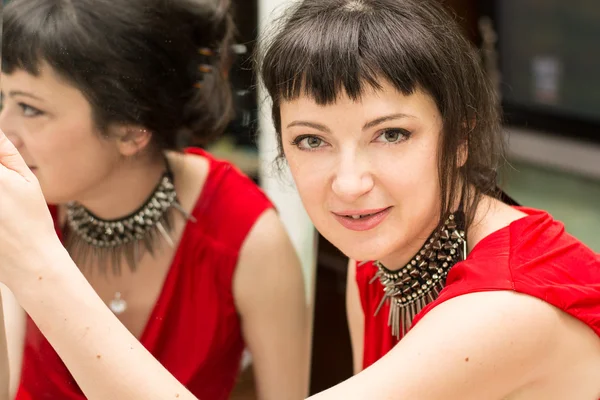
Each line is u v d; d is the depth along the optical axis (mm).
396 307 1024
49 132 1074
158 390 825
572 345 846
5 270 840
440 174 879
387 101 828
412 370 797
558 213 2822
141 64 1088
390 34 832
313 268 1294
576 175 3115
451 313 822
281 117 901
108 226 1207
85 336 822
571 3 3047
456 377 799
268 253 1238
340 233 892
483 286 827
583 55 3055
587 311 841
